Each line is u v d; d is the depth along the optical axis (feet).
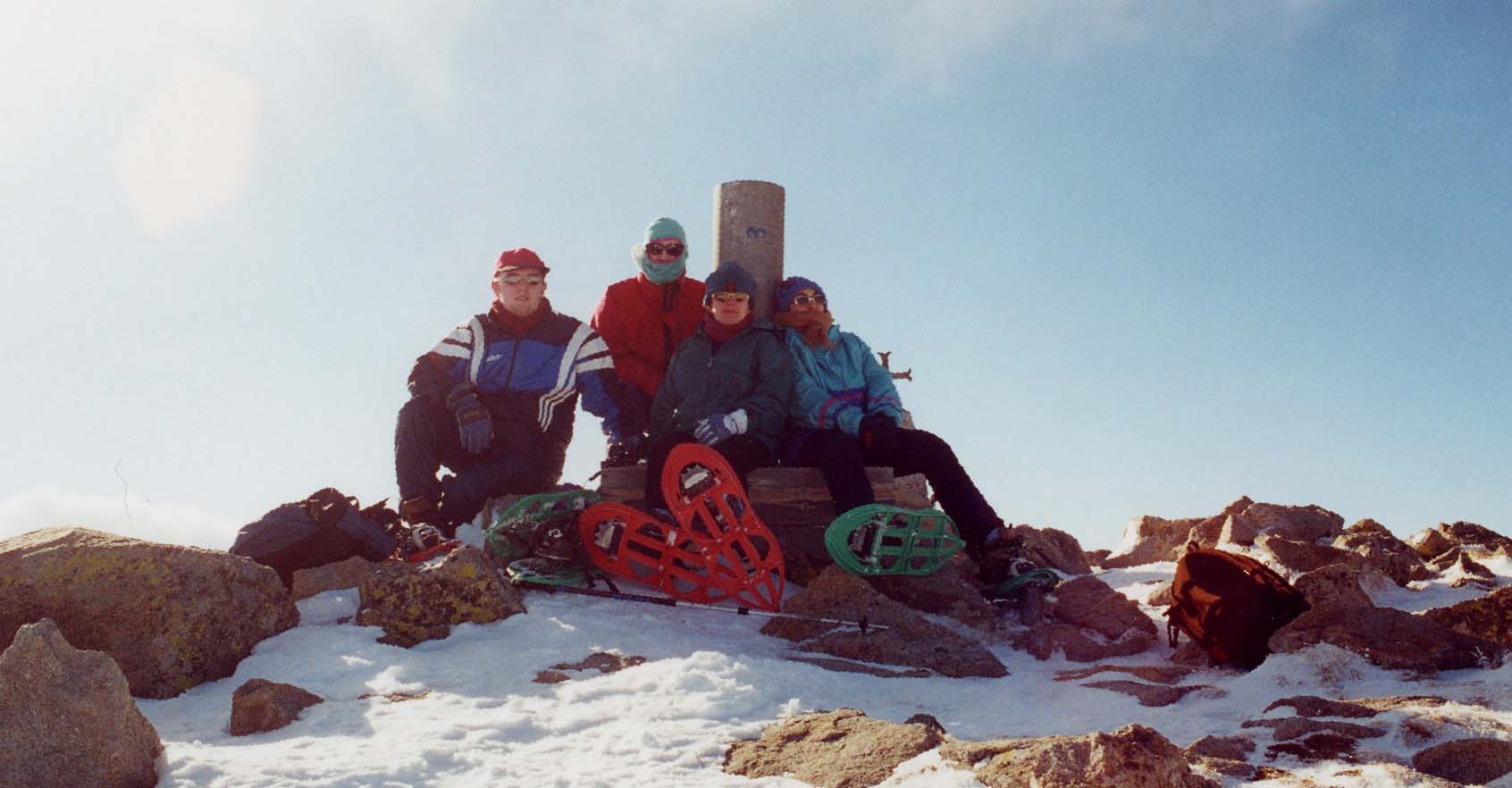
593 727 13.58
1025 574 22.36
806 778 11.65
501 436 24.71
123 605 16.51
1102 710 15.31
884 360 28.94
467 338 24.86
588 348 25.29
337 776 11.16
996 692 16.66
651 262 26.66
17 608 16.58
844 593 20.12
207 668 16.69
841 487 22.65
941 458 23.35
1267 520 29.99
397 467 24.67
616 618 19.25
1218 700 15.43
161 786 10.95
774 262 27.84
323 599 19.58
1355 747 12.26
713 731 13.30
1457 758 11.64
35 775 10.87
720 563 21.56
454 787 11.19
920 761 11.55
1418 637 16.75
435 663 16.63
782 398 23.70
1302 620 17.30
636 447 24.72
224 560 17.47
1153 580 27.27
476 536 23.82
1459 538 31.09
